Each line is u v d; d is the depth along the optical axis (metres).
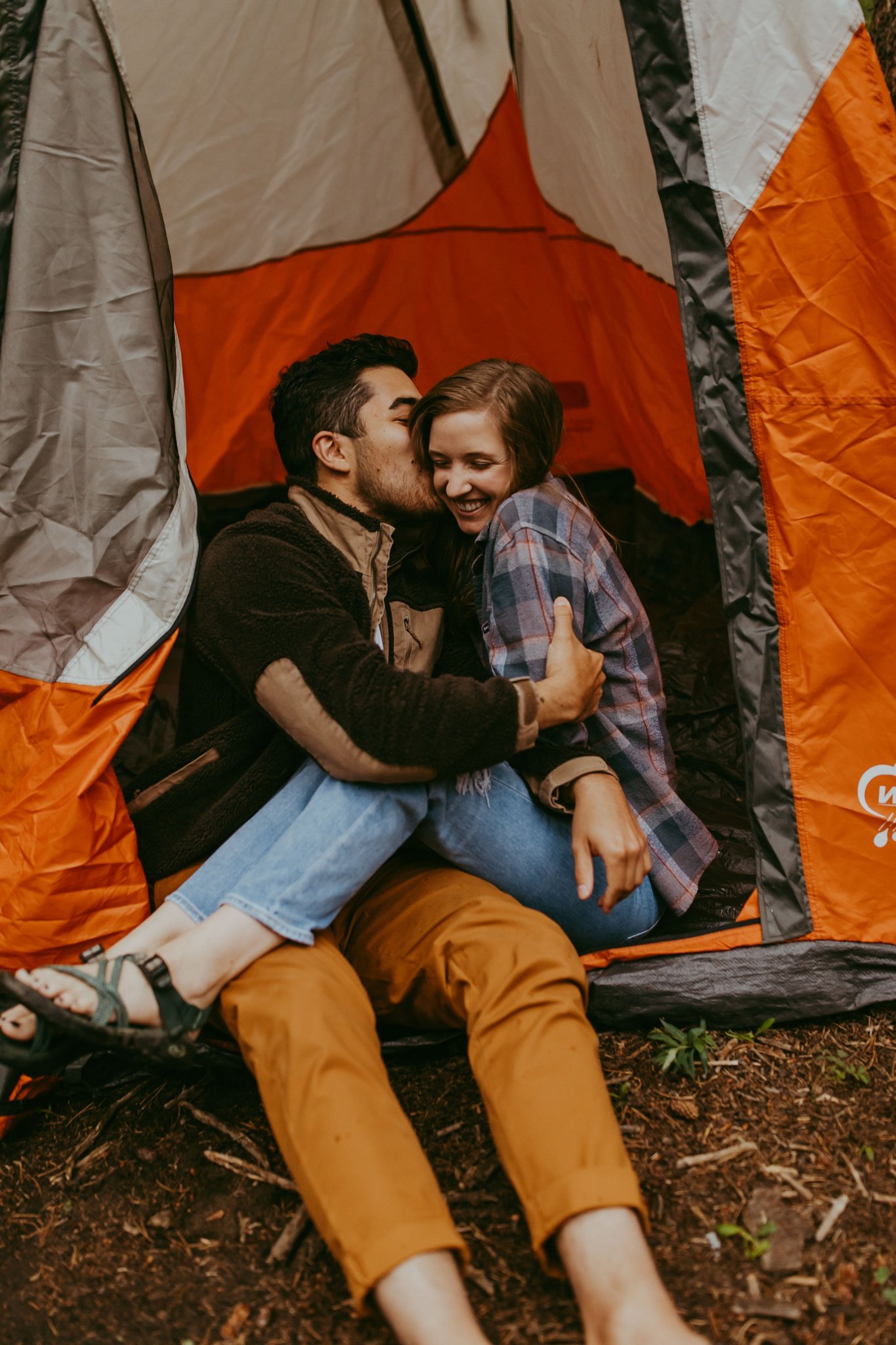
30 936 1.83
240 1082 1.91
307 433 2.09
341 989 1.58
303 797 1.78
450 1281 1.28
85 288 1.83
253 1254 1.59
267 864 1.65
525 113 3.09
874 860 1.99
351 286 3.48
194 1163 1.76
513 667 1.87
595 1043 1.52
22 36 1.77
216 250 3.26
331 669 1.71
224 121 3.01
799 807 2.00
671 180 1.90
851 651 1.97
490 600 1.91
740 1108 1.77
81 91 1.80
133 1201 1.71
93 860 1.84
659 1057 1.85
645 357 3.18
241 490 3.61
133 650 1.86
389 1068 1.90
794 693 1.99
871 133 1.84
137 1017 1.54
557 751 1.86
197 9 2.74
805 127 1.86
